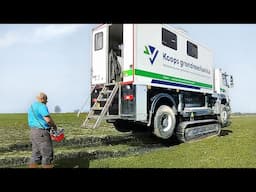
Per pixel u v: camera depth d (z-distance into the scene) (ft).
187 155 25.89
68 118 66.54
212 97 46.29
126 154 26.99
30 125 19.66
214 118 47.44
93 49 32.71
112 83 29.71
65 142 31.65
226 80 53.01
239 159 23.89
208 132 40.42
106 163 22.49
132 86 28.12
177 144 33.91
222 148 29.68
